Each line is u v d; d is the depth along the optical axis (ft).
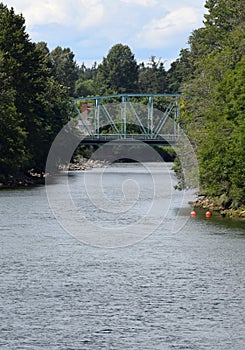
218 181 254.06
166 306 129.70
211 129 254.06
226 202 256.52
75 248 183.21
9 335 115.14
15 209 263.90
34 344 111.55
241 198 246.68
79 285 144.05
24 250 179.63
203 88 287.69
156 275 152.35
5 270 156.76
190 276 151.12
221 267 159.33
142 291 139.44
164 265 162.09
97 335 115.14
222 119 252.21
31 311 126.72
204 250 178.81
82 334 115.65
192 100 299.79
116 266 161.17
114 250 180.14
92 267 160.25
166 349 109.60
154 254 174.81
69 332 116.47
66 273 154.20
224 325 119.65
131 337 114.32
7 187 369.50
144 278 149.69
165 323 120.57
